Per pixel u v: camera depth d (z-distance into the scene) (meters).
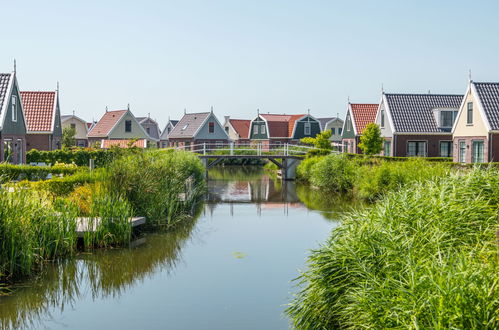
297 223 15.38
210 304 8.23
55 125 34.06
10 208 9.12
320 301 6.62
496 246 5.73
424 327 4.58
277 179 32.94
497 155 25.33
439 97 34.66
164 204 14.73
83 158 27.86
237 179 32.91
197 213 17.50
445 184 8.11
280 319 7.57
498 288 4.70
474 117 26.55
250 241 12.73
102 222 11.45
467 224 6.64
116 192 13.12
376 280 5.92
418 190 8.28
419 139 32.50
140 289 9.02
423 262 5.79
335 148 44.56
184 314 7.83
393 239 6.57
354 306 5.88
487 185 7.83
